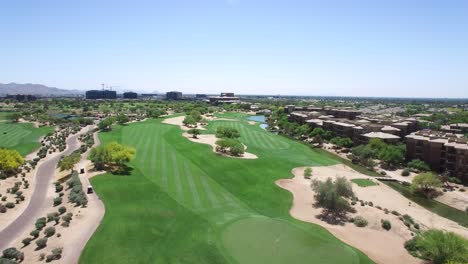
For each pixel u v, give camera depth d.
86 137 132.62
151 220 55.41
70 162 81.25
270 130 187.25
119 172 80.25
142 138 131.50
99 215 56.66
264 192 74.81
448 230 61.25
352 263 44.97
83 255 44.03
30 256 44.44
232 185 79.25
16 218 58.56
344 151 130.00
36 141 129.38
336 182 69.75
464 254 44.31
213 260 43.81
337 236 54.16
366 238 54.28
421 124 175.75
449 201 78.81
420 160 107.94
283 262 44.22
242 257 44.97
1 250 47.19
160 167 88.75
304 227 56.53
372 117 196.50
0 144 120.31
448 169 99.44
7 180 79.06
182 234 51.12
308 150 128.75
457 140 104.88
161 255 44.69
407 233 56.78
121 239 48.31
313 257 46.03
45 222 54.75
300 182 83.69
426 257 47.75
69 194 67.06
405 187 89.19
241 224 56.12
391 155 107.31
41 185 76.94
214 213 60.81
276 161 102.25
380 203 73.31
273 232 53.44
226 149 114.06
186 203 64.81
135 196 66.06
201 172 87.50
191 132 141.62
